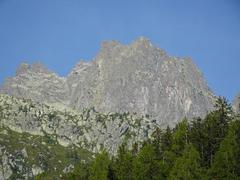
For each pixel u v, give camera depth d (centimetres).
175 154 14575
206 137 15112
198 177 12975
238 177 12706
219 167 13000
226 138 13638
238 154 13212
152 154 14275
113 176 14900
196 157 13400
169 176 13238
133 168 14400
